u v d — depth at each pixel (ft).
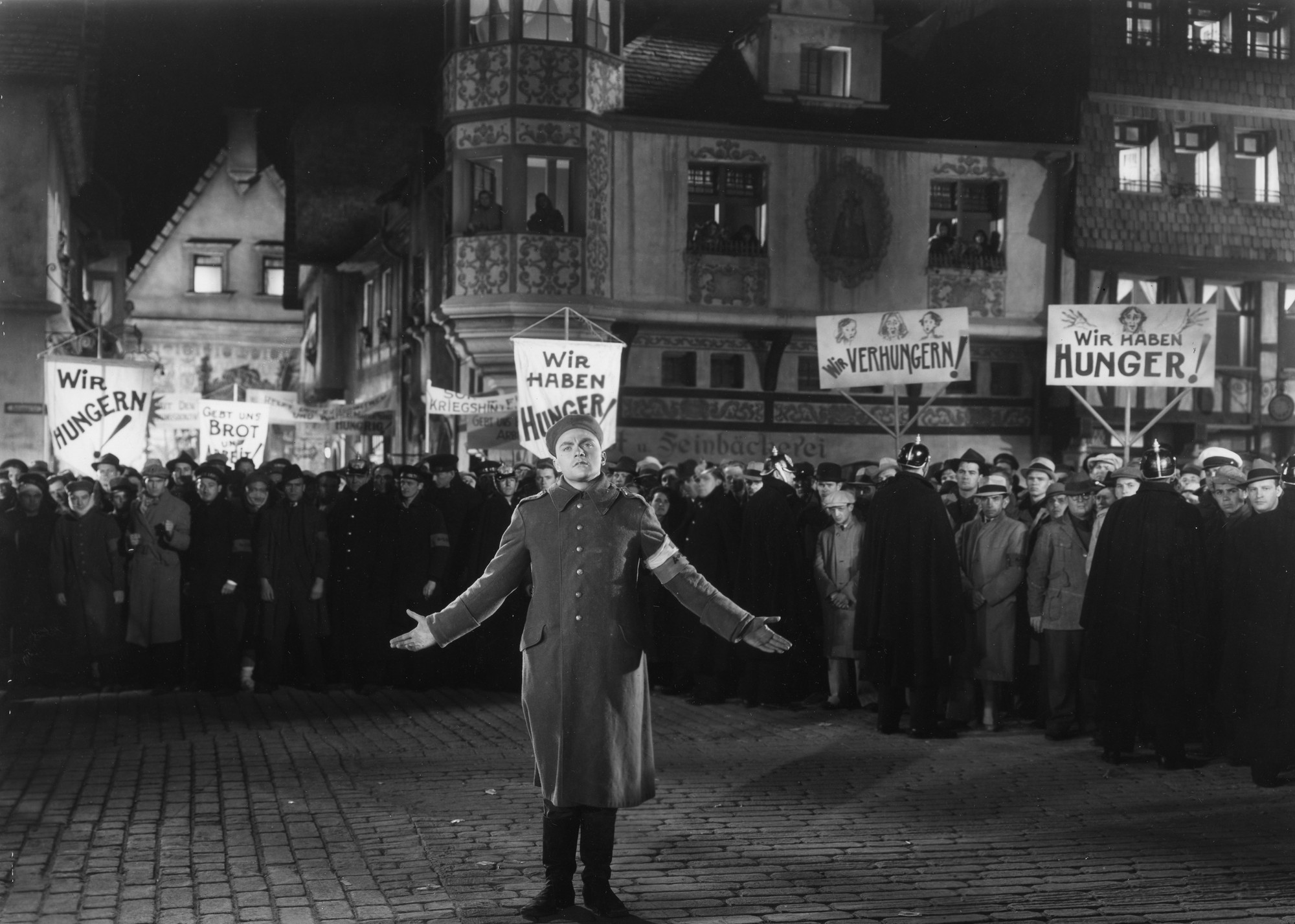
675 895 20.03
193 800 26.32
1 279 77.05
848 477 62.54
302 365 156.04
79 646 43.06
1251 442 90.58
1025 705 37.96
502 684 44.21
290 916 18.74
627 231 82.58
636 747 18.81
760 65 88.43
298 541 43.55
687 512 46.29
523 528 19.12
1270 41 91.20
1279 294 90.89
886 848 23.06
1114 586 31.17
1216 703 30.37
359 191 130.52
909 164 85.92
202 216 162.20
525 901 19.53
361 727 36.09
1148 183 88.89
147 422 54.44
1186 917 19.08
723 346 84.74
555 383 46.83
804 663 41.45
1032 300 87.30
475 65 81.82
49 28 75.77
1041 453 88.48
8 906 19.13
